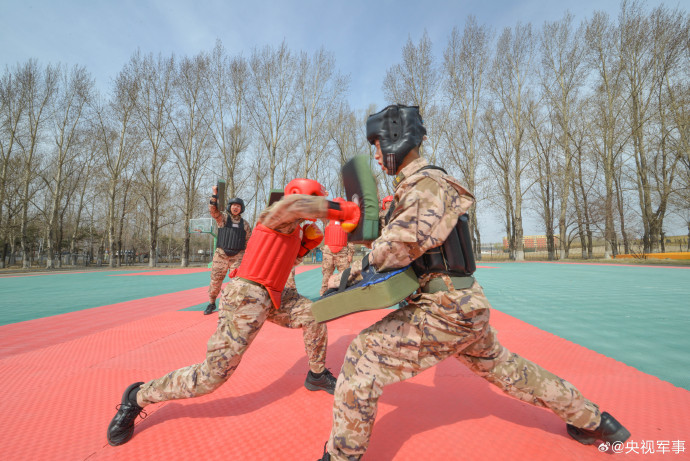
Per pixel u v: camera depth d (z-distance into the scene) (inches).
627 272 522.0
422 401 86.2
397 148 56.6
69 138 1100.5
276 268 74.5
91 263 1879.9
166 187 1222.9
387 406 84.0
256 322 72.6
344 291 53.3
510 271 586.6
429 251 53.5
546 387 60.1
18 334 164.1
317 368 91.4
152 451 67.5
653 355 120.0
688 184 887.1
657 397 86.1
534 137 1144.2
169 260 1935.3
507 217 1338.6
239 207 199.9
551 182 1209.4
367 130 60.6
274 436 71.8
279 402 87.3
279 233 74.2
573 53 1050.7
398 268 52.9
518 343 133.3
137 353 128.9
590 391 90.1
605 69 1016.9
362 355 55.2
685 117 867.4
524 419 76.9
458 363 111.7
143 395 71.3
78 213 1526.8
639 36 967.6
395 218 51.3
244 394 92.1
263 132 1133.1
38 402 88.9
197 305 250.4
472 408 82.3
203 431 74.2
